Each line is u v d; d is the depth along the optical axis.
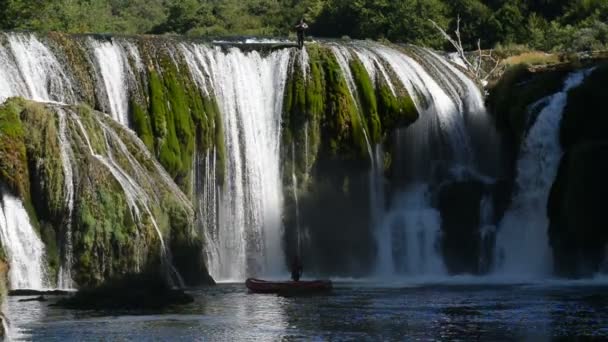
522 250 98.38
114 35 94.44
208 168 94.25
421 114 104.12
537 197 99.38
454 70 112.25
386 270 99.50
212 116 94.81
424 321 61.59
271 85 99.25
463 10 148.25
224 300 72.62
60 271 77.50
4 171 77.50
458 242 99.38
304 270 96.69
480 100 109.75
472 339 55.47
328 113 98.88
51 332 56.78
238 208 95.12
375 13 151.88
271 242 96.06
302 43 100.88
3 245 76.69
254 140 97.00
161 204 82.69
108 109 91.38
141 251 79.00
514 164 104.38
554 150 100.19
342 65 101.88
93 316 63.00
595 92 98.56
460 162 106.31
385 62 104.62
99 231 78.06
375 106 101.12
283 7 187.00
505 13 145.12
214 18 181.25
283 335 56.59
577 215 92.06
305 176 97.69
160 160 90.75
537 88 104.44
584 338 55.72
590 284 85.69
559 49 132.75
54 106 82.06
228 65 97.50
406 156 103.00
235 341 54.66
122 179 80.88
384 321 61.66
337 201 98.69
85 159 80.06
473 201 99.94
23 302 69.12
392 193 101.69
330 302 71.56
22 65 88.81
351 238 98.81
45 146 79.38
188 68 95.12
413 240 100.06
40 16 141.38
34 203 78.88
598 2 145.25
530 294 76.81
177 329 58.22
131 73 92.88
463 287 83.62
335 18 159.62
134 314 64.00
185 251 82.81
